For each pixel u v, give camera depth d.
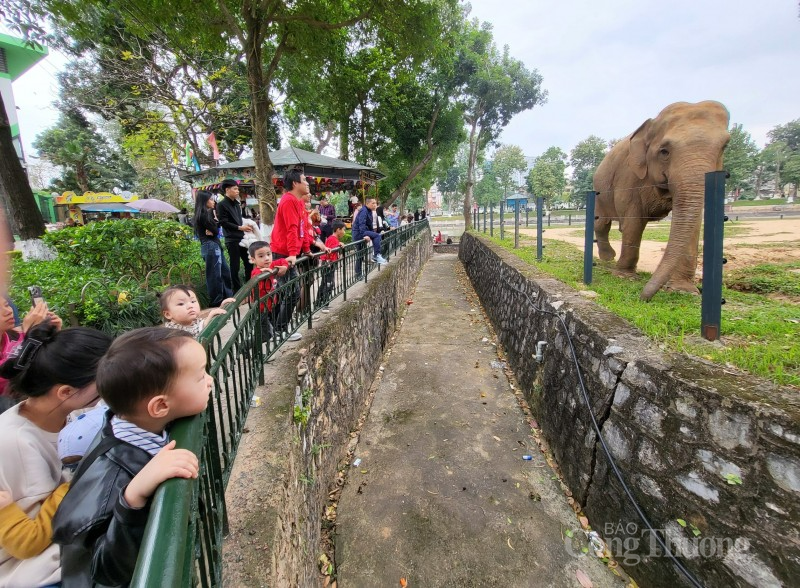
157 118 12.22
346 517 3.25
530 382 4.91
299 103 15.16
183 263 6.24
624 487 2.69
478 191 58.41
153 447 1.17
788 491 1.79
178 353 1.15
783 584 1.79
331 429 3.71
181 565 0.75
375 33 11.06
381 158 18.23
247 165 9.54
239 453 2.19
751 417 1.95
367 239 6.33
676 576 2.28
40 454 1.32
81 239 5.23
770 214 24.67
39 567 1.21
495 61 21.30
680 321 3.22
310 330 3.85
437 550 2.93
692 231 4.15
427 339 7.44
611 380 2.93
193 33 7.29
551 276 5.58
